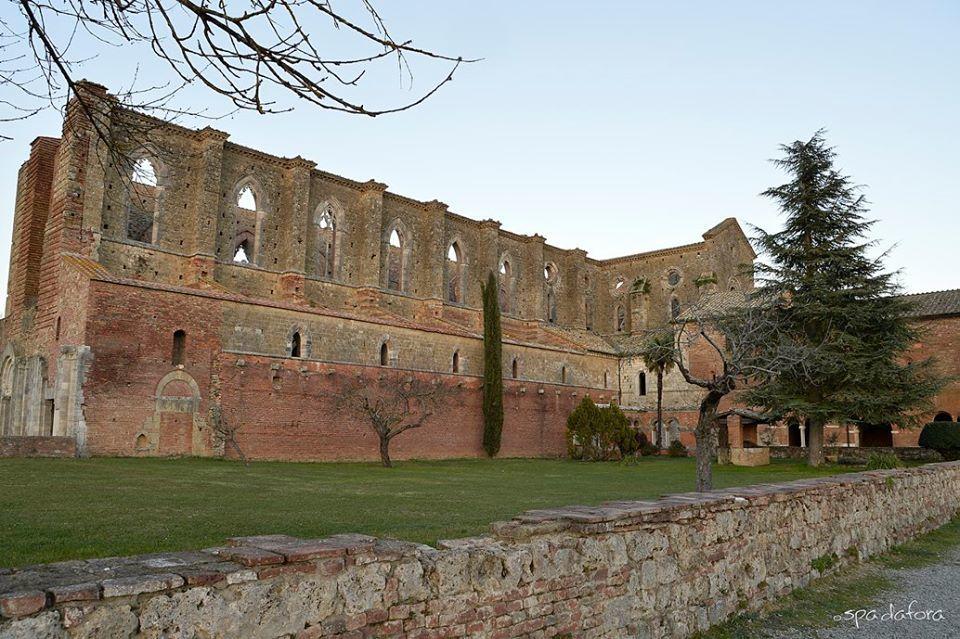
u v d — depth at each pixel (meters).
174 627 4.98
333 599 5.90
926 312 55.19
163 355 33.25
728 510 10.66
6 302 45.91
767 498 11.74
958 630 10.23
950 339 54.41
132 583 4.85
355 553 6.13
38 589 4.55
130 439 31.70
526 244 72.88
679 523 9.65
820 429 42.16
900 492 18.12
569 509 8.94
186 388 33.75
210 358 34.84
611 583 8.39
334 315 40.81
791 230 44.19
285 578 5.65
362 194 58.88
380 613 6.18
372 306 56.28
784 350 28.78
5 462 26.00
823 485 13.84
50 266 40.31
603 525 8.41
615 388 65.62
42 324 39.25
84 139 41.72
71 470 24.25
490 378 48.66
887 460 30.94
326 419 38.53
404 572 6.40
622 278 82.62
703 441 19.83
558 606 7.73
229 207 50.78
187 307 34.41
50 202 42.62
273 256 52.62
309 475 28.22
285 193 53.69
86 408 30.59
